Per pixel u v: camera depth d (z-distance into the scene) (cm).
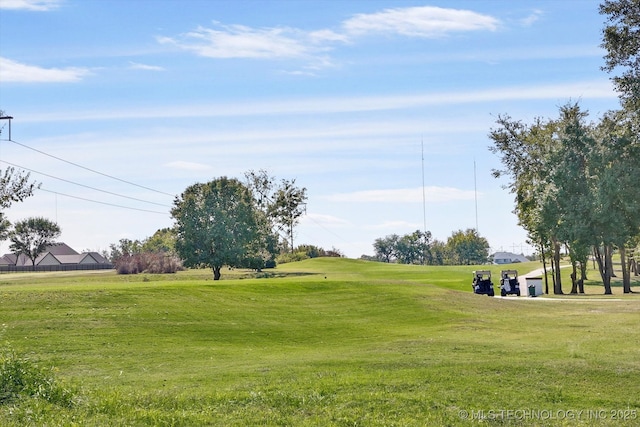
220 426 1393
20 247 19038
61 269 17950
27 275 11119
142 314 3188
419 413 1542
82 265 18238
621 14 4191
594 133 7238
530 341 2731
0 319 2894
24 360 1692
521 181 7744
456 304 4331
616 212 6881
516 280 6769
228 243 9925
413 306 4125
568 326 3353
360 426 1429
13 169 5866
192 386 1795
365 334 3159
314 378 1873
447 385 1800
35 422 1322
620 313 4038
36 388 1549
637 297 6009
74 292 3550
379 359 2236
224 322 3234
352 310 3991
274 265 12319
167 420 1403
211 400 1603
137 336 2772
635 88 4150
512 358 2223
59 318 2970
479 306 4366
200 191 10312
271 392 1681
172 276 9912
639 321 3466
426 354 2359
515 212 8144
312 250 16550
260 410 1527
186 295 3847
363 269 11744
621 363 2062
